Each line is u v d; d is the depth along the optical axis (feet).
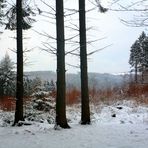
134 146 33.94
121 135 40.96
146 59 148.36
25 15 61.05
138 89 86.07
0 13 63.98
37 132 45.98
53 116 63.41
